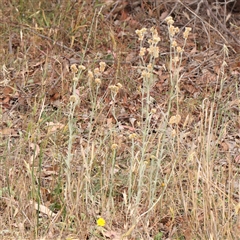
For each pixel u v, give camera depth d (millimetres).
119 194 5801
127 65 8328
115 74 7902
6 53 8516
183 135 5996
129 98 7664
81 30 8898
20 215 5363
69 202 5418
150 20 9320
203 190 5246
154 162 5758
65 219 5273
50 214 5418
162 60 8602
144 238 5219
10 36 8641
